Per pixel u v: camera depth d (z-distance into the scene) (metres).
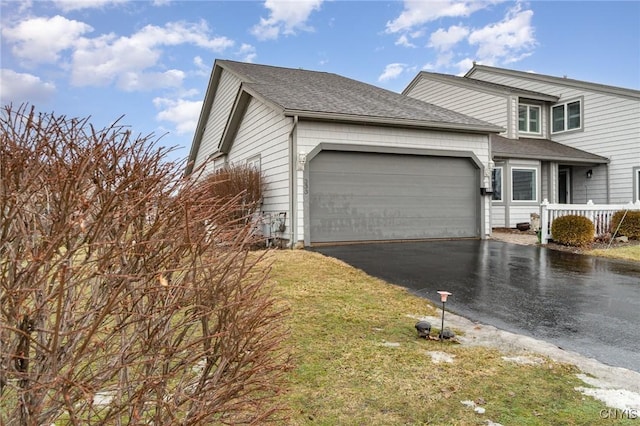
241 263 2.11
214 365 1.93
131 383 1.70
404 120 10.80
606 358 3.89
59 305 1.42
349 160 10.73
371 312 5.16
